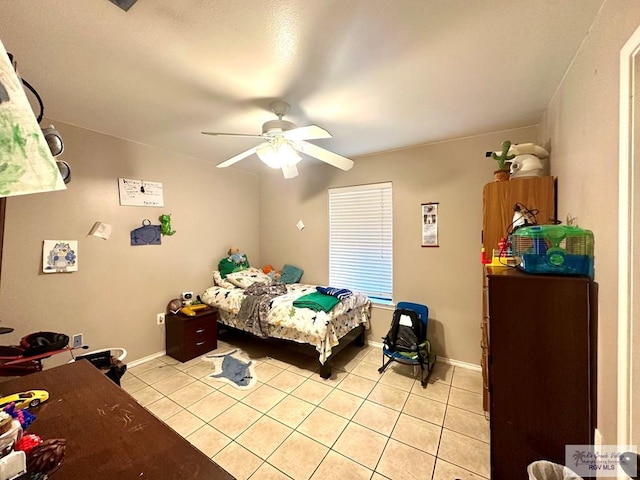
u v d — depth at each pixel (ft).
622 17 3.26
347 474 5.12
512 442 4.40
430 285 9.77
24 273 7.11
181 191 10.77
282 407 7.13
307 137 6.29
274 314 9.26
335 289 9.96
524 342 4.33
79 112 7.02
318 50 4.66
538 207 6.26
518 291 4.36
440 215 9.52
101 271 8.55
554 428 4.16
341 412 6.91
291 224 13.28
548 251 4.46
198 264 11.44
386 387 8.06
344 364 9.50
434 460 5.43
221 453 5.62
